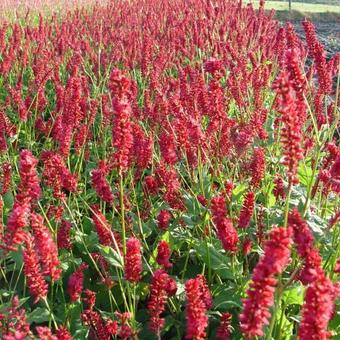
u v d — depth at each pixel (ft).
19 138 5.59
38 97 5.56
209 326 2.96
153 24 10.06
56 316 3.04
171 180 3.47
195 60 7.46
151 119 4.39
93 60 7.13
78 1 16.85
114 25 10.89
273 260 1.74
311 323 1.73
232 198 3.45
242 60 5.93
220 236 2.67
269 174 3.98
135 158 3.60
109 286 2.97
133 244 2.45
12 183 3.90
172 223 3.67
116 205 3.73
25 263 2.33
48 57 7.06
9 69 7.04
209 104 3.66
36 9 15.55
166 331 3.07
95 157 4.98
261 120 4.42
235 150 3.99
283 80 2.18
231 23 8.71
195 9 11.84
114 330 2.62
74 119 4.14
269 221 3.49
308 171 3.69
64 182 3.21
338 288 2.01
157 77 5.36
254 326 1.78
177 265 3.56
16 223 2.27
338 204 3.57
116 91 2.57
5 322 2.40
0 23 11.94
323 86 3.82
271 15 9.43
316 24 20.47
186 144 3.51
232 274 2.99
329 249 2.95
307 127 4.33
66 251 3.43
